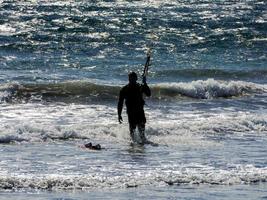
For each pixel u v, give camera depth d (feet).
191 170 154.51
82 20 508.94
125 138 192.85
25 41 419.13
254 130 210.59
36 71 318.86
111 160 164.45
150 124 206.18
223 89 273.95
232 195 136.26
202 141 191.83
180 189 139.64
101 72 323.57
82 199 129.70
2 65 333.42
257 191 140.05
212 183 145.18
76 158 165.58
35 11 561.84
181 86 271.69
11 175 144.05
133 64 350.64
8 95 247.50
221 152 177.68
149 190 138.00
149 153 174.60
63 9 581.94
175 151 177.78
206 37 452.35
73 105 240.12
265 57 395.14
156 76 319.68
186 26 494.18
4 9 569.64
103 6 606.55
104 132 196.03
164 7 611.88
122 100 193.16
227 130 207.62
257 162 165.89
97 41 426.10
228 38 452.35
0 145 177.78
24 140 183.73
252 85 285.02
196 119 220.64
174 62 368.07
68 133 191.21
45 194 132.46
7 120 209.97
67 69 328.49
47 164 157.89
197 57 387.55
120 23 500.33
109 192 135.44
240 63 373.20
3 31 454.81
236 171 154.30
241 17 552.00
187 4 643.04
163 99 260.83
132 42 426.51
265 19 543.39
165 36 451.94
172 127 204.33
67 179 140.77
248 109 245.04
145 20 515.09
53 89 257.96
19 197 129.59
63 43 415.64
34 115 220.23
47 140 185.78
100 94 256.52
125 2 648.79
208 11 588.50
